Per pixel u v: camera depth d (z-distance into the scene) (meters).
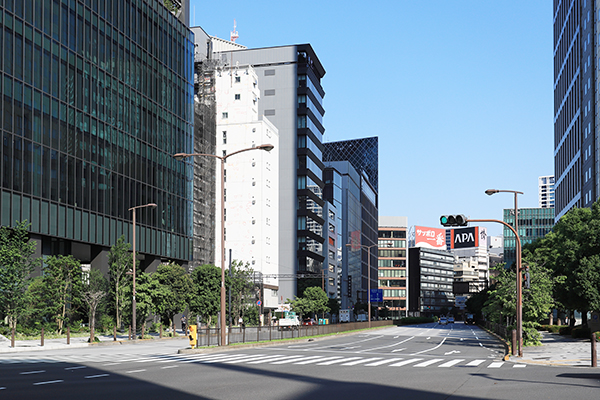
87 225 61.22
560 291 55.00
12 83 52.09
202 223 110.19
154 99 76.69
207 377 19.19
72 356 30.70
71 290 54.19
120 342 47.41
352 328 82.44
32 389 15.80
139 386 16.50
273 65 153.62
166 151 78.88
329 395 14.97
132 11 72.75
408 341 54.06
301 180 147.38
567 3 134.88
